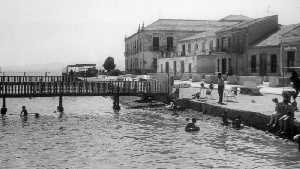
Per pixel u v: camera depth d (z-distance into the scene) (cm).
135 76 9094
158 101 5322
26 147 2655
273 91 4588
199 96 4381
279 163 2128
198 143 2692
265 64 6375
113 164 2198
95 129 3384
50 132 3253
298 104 3375
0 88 4444
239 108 3350
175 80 7688
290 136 2595
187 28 10425
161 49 10381
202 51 8688
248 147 2503
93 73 11369
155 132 3166
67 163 2231
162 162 2227
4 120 4022
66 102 6344
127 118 4081
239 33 7050
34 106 5656
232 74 7131
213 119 3603
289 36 5756
